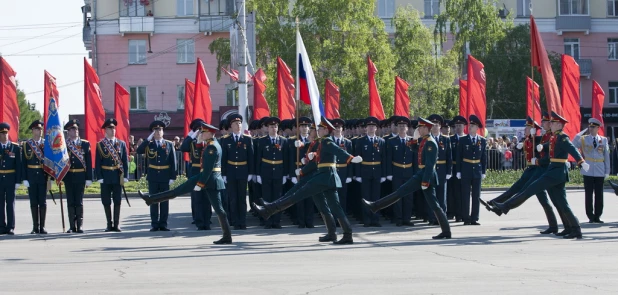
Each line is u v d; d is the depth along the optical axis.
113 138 17.03
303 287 9.44
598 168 17.72
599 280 9.80
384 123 19.17
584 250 12.81
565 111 21.41
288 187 18.36
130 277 10.33
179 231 16.80
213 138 14.07
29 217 20.67
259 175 17.36
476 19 50.34
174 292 9.20
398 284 9.59
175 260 12.01
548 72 18.22
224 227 14.16
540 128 17.44
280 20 45.62
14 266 11.52
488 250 12.91
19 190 29.80
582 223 17.83
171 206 24.14
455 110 48.72
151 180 16.97
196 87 20.62
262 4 44.66
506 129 40.56
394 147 17.77
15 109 17.69
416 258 11.98
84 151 16.75
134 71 53.12
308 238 15.16
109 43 52.97
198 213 17.09
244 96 24.61
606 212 20.66
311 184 13.65
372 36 44.44
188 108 22.12
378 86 43.28
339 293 9.04
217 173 14.07
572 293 8.95
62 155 16.22
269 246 13.79
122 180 16.92
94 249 13.59
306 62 14.88
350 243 13.99
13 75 17.70
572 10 55.12
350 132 19.73
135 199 27.28
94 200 27.42
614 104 55.84
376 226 17.56
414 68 47.81
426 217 18.45
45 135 16.38
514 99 50.88
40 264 11.71
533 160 15.42
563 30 54.84
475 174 17.58
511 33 50.94
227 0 52.75
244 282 9.83
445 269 10.79
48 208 23.05
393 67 45.50
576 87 21.41
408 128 18.84
